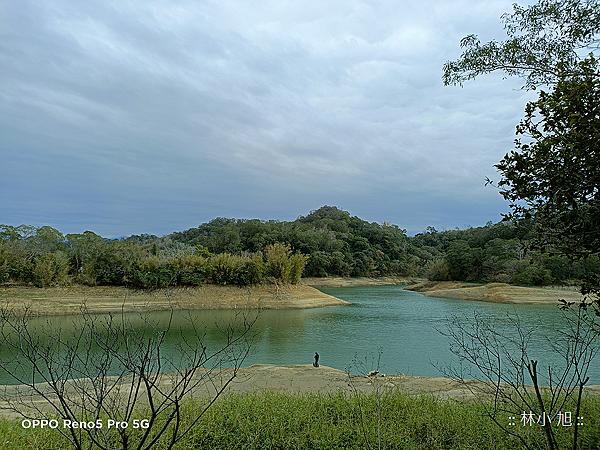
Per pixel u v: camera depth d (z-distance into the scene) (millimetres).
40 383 11172
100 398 3955
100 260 40469
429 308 39000
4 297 32062
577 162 3928
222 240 87500
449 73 7074
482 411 7105
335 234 99062
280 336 23828
